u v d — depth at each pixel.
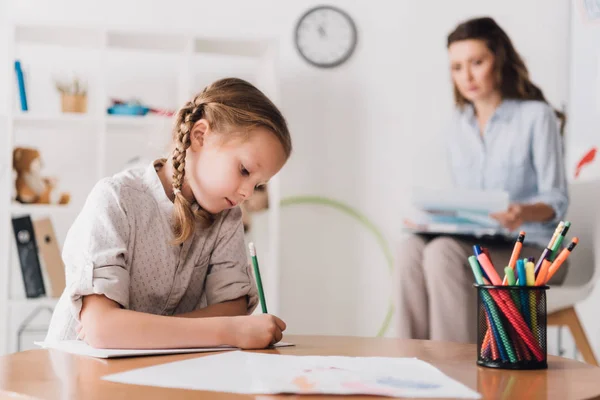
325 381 0.70
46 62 2.70
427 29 3.04
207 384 0.69
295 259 2.89
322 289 2.91
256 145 1.12
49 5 2.73
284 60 2.93
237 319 1.00
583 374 0.80
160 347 0.95
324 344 1.06
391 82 3.01
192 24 2.85
